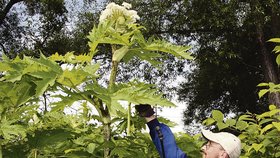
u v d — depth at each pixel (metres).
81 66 2.49
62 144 2.76
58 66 2.37
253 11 16.70
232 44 18.45
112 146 2.64
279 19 17.59
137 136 3.00
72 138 2.74
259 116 4.00
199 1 17.44
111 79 2.67
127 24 2.72
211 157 3.04
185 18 17.97
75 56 2.62
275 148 3.93
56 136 2.54
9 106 2.47
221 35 18.84
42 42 21.08
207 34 18.89
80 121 3.30
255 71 20.47
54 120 3.22
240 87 21.06
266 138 3.80
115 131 2.89
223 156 3.03
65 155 2.65
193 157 3.12
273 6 16.59
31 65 2.35
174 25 18.55
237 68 20.28
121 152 2.63
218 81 20.81
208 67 20.22
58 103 2.44
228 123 4.09
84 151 2.68
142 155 2.74
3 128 2.42
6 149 2.52
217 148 3.04
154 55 2.74
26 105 2.64
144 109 2.80
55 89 2.42
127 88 2.37
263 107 21.34
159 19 18.69
